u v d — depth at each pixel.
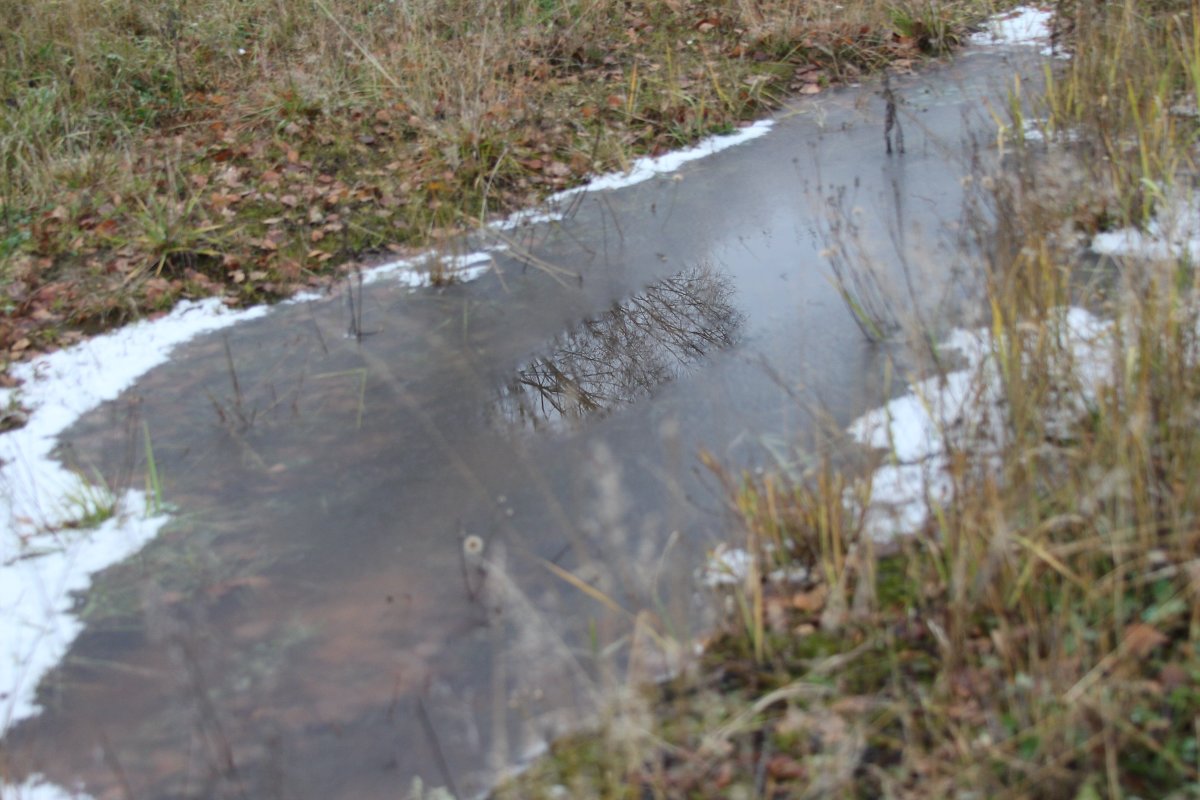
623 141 7.40
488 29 8.43
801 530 3.53
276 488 4.41
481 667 3.38
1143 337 3.56
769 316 5.12
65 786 3.14
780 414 4.37
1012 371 3.77
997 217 4.86
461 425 4.75
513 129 7.42
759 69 8.23
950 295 4.80
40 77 7.83
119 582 3.95
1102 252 4.97
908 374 4.32
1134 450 3.25
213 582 3.92
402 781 3.02
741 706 3.02
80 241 6.31
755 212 6.27
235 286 6.08
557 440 4.54
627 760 2.89
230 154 7.22
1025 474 3.39
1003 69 7.81
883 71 8.15
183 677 3.49
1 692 3.50
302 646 3.57
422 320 5.64
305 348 5.46
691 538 3.77
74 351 5.56
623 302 5.68
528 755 3.02
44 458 4.73
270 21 8.86
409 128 7.47
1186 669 2.80
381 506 4.24
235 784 3.08
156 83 8.05
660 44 8.70
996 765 2.70
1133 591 3.08
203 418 4.95
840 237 5.64
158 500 4.37
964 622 3.10
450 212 6.58
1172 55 6.33
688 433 4.37
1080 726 2.70
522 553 3.86
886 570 3.39
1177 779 2.59
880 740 2.85
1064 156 5.41
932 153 6.61
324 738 3.20
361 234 6.48
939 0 8.78
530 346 5.33
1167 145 5.30
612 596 3.57
